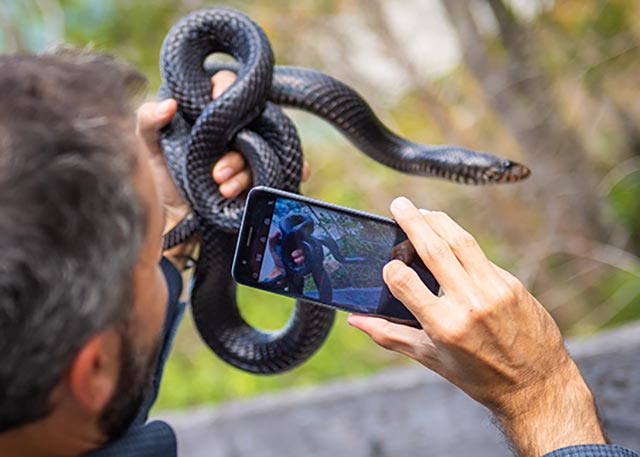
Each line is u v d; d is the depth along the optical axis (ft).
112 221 2.77
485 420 8.70
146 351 3.31
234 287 6.13
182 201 5.83
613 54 24.49
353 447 9.49
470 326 4.05
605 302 23.02
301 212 4.55
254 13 26.32
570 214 24.97
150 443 3.59
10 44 23.36
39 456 3.23
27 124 2.70
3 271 2.59
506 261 24.32
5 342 2.67
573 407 4.25
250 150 5.50
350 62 26.09
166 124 5.74
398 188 25.30
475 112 26.86
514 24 25.55
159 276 3.47
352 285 4.57
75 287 2.69
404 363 22.36
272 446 9.91
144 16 26.91
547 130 25.34
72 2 26.99
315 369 22.27
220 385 22.17
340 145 25.71
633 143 26.61
